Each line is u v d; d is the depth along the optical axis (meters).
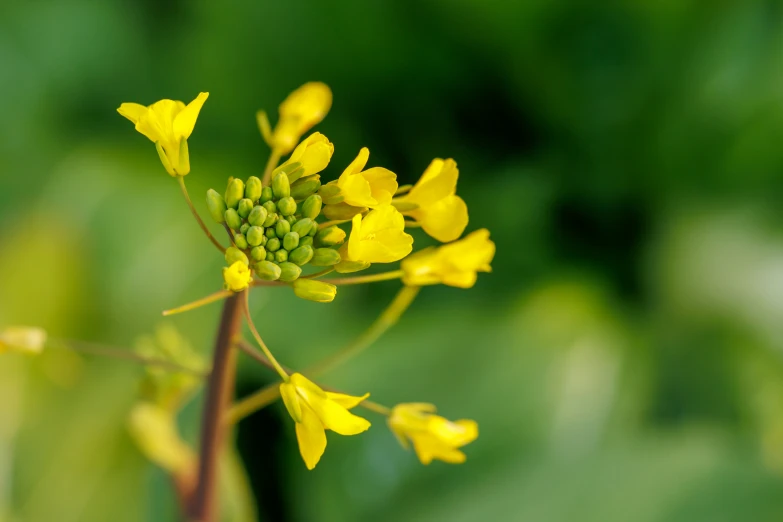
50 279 0.46
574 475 0.45
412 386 0.48
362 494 0.45
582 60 0.64
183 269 0.48
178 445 0.36
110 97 0.62
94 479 0.42
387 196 0.32
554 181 0.62
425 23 0.62
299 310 0.50
